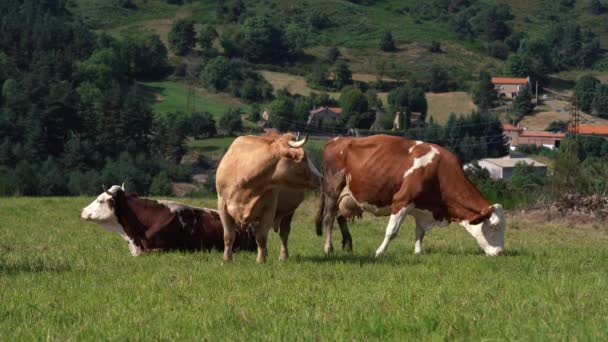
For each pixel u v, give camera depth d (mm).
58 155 109312
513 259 14227
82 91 167750
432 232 22797
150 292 10125
